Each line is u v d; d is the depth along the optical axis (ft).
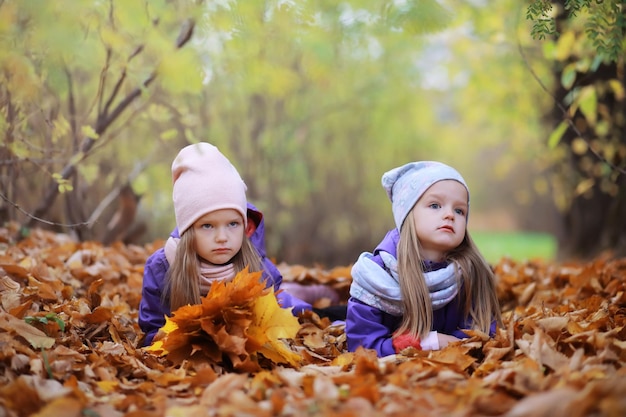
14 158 15.08
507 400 7.11
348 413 6.57
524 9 16.25
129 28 13.52
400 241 10.26
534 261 20.56
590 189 25.44
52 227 20.49
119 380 8.68
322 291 14.90
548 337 9.05
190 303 10.52
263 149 32.30
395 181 10.77
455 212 10.19
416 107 43.55
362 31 26.02
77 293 13.00
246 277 9.33
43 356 8.49
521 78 27.45
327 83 35.42
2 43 11.35
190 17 12.77
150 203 22.27
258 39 16.40
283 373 8.53
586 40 15.37
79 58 13.84
